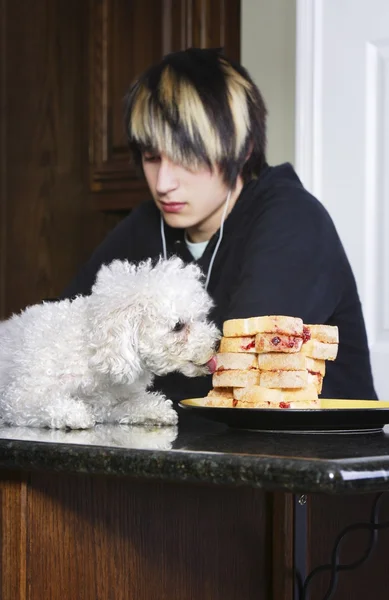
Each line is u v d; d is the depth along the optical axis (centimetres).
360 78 262
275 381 126
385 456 95
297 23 270
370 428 122
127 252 220
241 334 128
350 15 263
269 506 142
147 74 192
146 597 116
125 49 337
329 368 197
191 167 188
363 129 261
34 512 108
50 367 135
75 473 102
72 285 223
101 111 342
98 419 142
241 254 192
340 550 149
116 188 342
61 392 136
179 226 195
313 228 183
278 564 141
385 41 258
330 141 266
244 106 192
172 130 185
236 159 192
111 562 113
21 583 106
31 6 383
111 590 113
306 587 138
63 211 381
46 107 381
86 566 111
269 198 190
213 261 199
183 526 122
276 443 108
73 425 129
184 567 122
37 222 385
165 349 137
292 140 285
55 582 109
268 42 289
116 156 341
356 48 262
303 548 141
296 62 270
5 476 109
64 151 379
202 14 323
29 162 386
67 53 377
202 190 191
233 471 92
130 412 139
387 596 162
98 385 138
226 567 130
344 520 151
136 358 132
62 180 380
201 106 185
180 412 165
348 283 192
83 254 378
